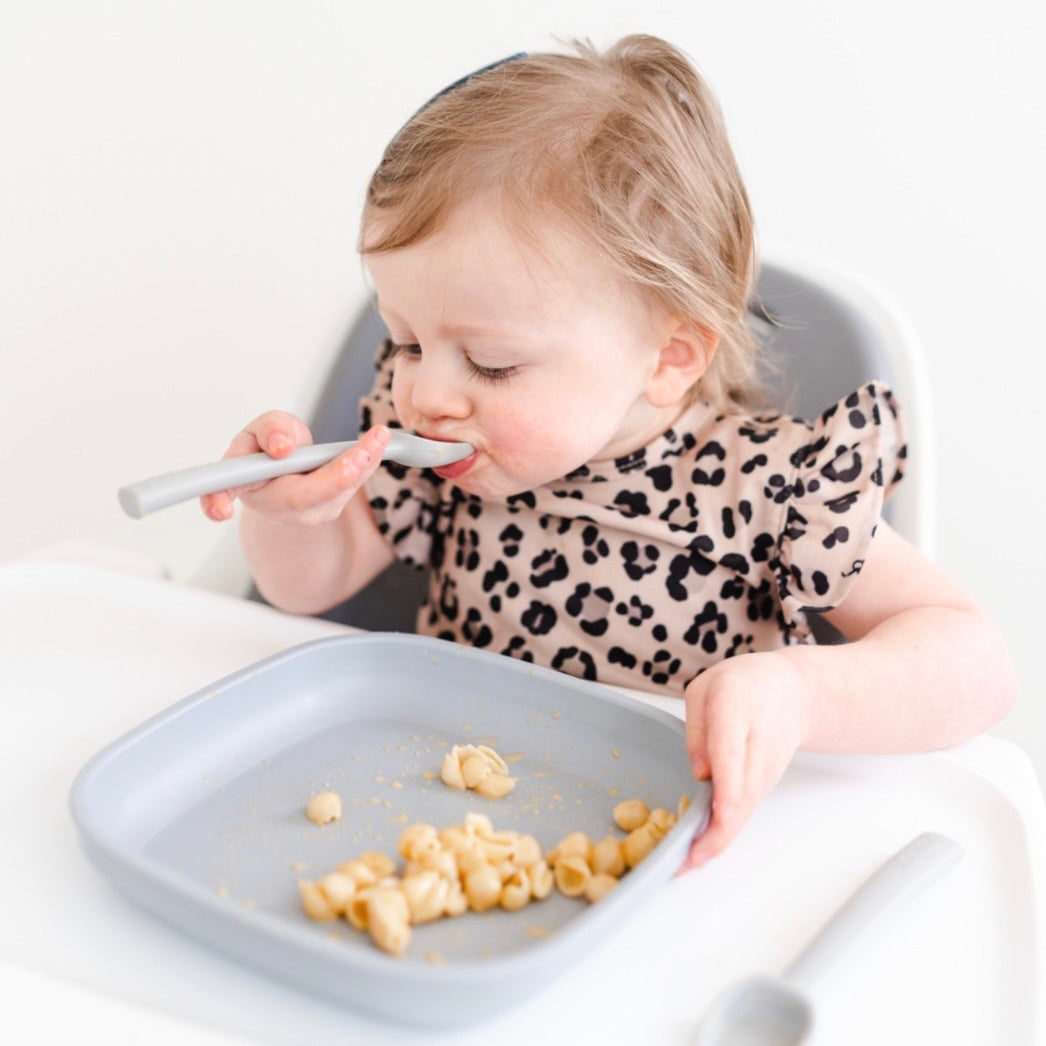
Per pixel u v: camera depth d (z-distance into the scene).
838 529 0.84
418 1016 0.47
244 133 1.41
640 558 0.91
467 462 0.82
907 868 0.59
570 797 0.65
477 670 0.72
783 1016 0.50
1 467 1.55
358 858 0.58
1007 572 1.51
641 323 0.83
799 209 1.40
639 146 0.82
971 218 1.39
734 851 0.61
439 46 1.36
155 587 0.83
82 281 1.48
